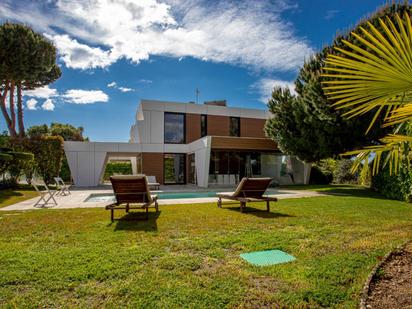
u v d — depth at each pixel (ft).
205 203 30.07
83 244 13.88
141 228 17.43
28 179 53.26
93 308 7.79
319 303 8.02
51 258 11.66
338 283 9.25
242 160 66.18
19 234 15.97
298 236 15.23
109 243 14.03
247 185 25.00
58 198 37.27
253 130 76.74
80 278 9.68
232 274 10.03
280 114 50.96
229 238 14.82
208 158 54.70
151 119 67.46
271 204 28.22
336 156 46.91
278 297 8.29
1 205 29.45
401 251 12.53
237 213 22.91
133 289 8.81
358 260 11.35
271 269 10.44
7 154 43.14
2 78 63.36
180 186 60.95
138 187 21.86
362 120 38.83
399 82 5.81
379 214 22.00
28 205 29.40
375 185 39.93
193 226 17.94
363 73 5.94
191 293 8.55
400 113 6.33
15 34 61.52
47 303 8.09
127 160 102.99
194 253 12.52
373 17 35.60
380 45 5.42
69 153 60.54
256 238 14.83
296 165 68.54
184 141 70.44
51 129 133.39
